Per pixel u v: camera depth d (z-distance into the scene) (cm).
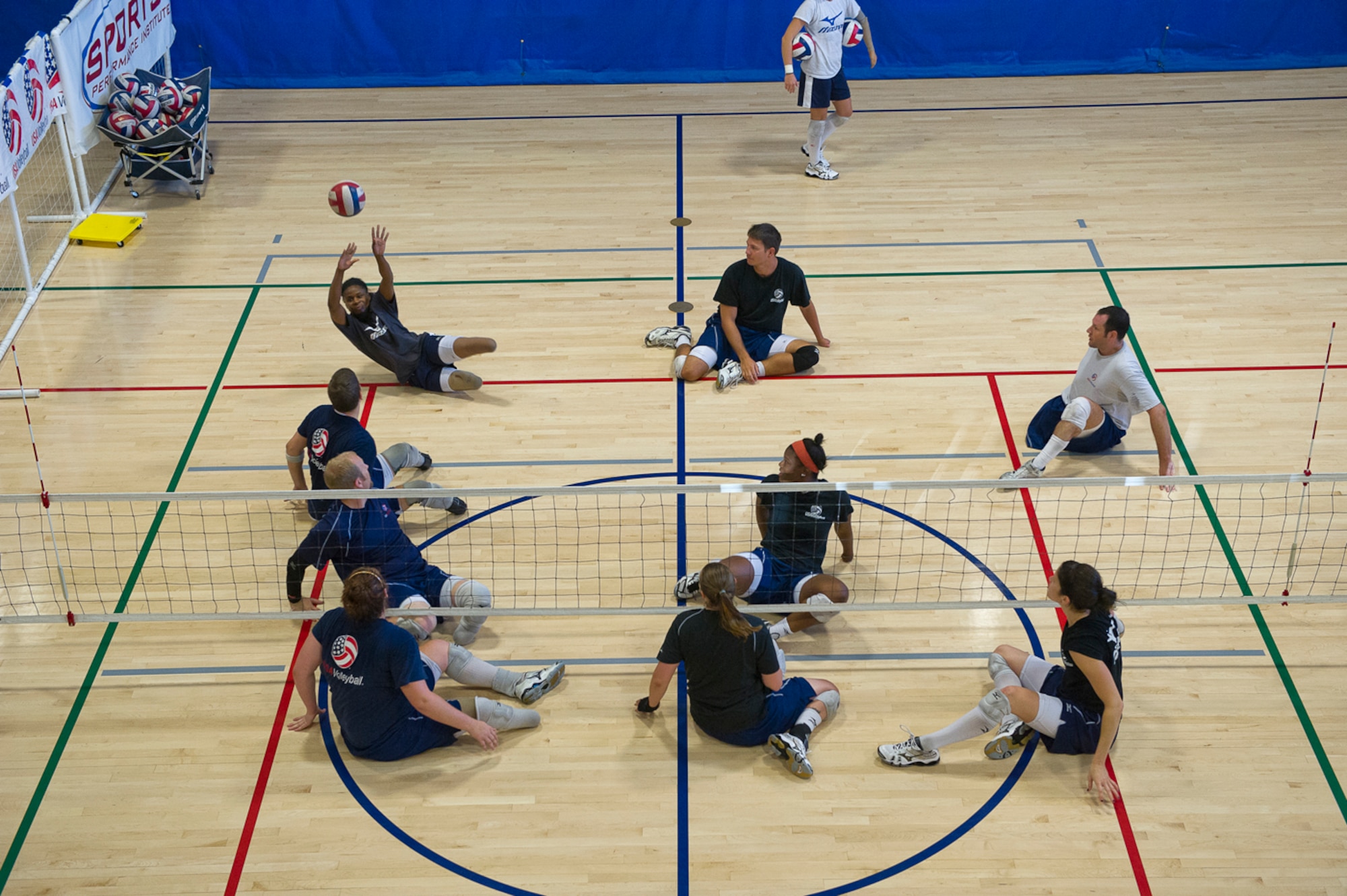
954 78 1330
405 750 517
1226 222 989
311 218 1029
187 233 1008
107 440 743
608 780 513
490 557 643
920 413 760
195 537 663
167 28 1227
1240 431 731
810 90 1043
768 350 807
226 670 574
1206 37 1315
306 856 480
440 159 1149
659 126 1223
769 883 466
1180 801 497
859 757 522
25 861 478
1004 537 650
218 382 805
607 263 952
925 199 1046
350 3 1295
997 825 489
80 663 579
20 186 1088
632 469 712
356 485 567
